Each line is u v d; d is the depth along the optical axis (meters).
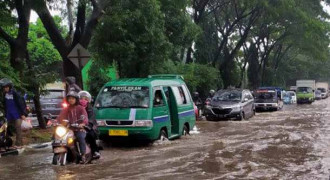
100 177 8.67
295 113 29.61
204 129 18.14
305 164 9.88
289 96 50.31
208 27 38.59
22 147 12.22
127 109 13.11
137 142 13.69
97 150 10.73
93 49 20.44
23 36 15.47
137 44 19.86
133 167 9.70
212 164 9.95
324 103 52.53
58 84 26.22
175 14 23.70
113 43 19.25
